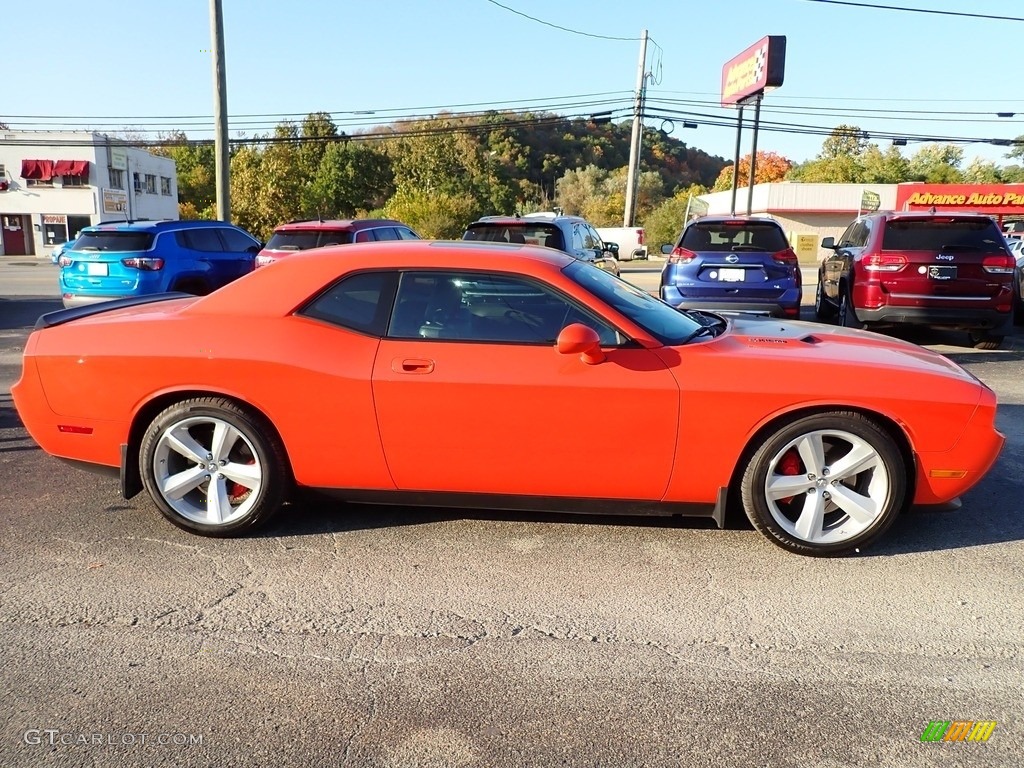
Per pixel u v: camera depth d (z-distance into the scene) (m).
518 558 3.85
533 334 3.81
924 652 3.03
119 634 3.16
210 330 3.95
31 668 2.92
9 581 3.60
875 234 9.40
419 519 4.32
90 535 4.11
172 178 56.91
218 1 19.92
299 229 12.46
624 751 2.47
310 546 3.99
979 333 9.71
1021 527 4.22
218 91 20.42
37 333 4.15
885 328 11.53
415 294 3.90
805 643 3.09
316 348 3.84
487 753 2.46
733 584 3.58
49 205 46.03
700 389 3.64
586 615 3.32
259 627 3.22
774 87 22.94
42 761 2.42
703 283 9.55
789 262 9.45
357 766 2.41
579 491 3.84
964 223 9.18
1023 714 2.65
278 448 3.97
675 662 2.96
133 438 4.08
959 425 3.65
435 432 3.79
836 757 2.45
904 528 4.21
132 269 10.84
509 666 2.94
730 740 2.52
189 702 2.72
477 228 11.79
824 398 3.63
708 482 3.76
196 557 3.86
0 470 5.15
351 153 66.94
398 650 3.05
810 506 3.78
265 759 2.44
